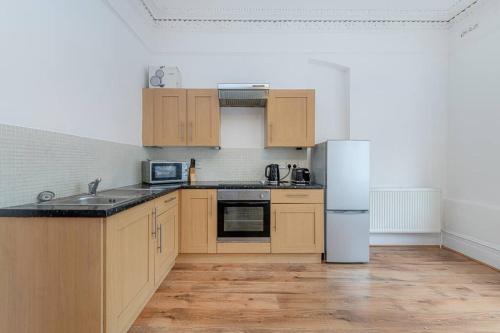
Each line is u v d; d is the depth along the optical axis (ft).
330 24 12.25
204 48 12.22
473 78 10.99
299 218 10.32
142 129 11.23
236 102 11.69
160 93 11.27
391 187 12.45
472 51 11.04
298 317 6.68
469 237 10.88
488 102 10.28
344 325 6.37
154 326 6.28
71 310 4.69
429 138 12.50
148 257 6.89
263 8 11.57
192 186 10.20
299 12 11.75
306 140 11.34
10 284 4.68
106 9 8.36
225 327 6.27
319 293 7.90
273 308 7.07
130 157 10.18
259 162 12.53
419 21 12.21
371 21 12.19
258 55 12.35
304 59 12.37
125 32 9.69
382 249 11.91
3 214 4.63
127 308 5.65
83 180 7.25
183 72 12.32
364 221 10.36
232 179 12.50
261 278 8.95
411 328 6.26
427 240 12.46
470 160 11.12
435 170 12.51
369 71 12.42
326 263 10.37
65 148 6.50
